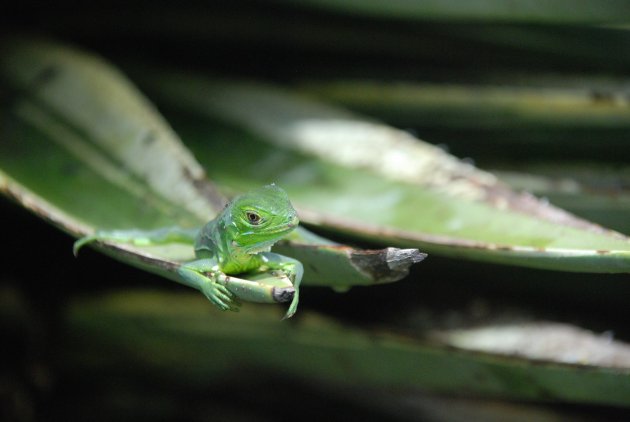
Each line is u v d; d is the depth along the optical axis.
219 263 0.79
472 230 0.81
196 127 0.89
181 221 0.82
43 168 0.84
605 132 0.88
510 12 0.85
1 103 0.87
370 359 0.86
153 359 0.90
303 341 0.86
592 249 0.78
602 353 0.84
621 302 0.88
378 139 0.87
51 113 0.86
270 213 0.78
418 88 0.90
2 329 0.90
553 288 0.88
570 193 0.87
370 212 0.84
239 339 0.87
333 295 0.89
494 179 0.84
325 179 0.86
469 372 0.84
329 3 0.88
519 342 0.85
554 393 0.83
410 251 0.77
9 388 0.90
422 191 0.84
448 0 0.86
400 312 0.88
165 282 0.90
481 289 0.89
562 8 0.85
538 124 0.89
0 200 0.88
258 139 0.88
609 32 0.88
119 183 0.84
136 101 0.86
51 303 0.90
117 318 0.88
